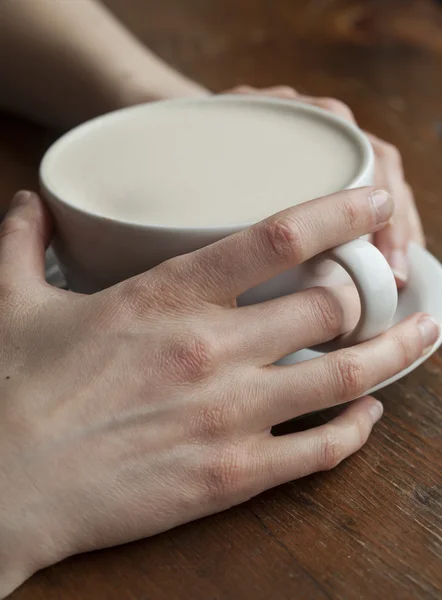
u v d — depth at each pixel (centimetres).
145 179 49
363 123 70
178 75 70
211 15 95
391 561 42
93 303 45
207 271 44
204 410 43
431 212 60
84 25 69
